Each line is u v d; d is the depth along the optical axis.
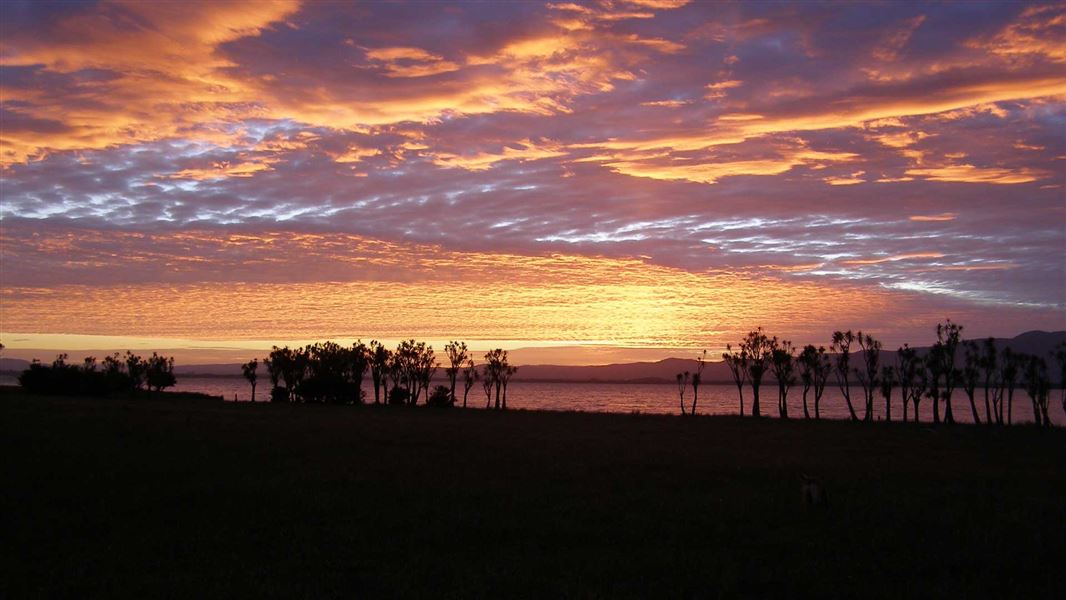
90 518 15.06
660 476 22.44
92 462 21.97
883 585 11.28
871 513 16.73
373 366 84.81
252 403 73.12
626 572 11.91
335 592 10.58
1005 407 148.12
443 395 81.69
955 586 11.25
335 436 32.72
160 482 19.33
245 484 19.22
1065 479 23.41
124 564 12.02
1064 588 11.26
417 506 16.75
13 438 26.48
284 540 13.66
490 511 16.42
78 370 76.12
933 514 16.70
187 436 29.88
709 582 11.38
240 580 11.14
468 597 10.45
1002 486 21.78
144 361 88.81
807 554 13.26
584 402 148.88
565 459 26.14
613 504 17.47
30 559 12.22
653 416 60.84
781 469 24.64
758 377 69.69
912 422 62.16
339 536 13.97
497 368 83.56
